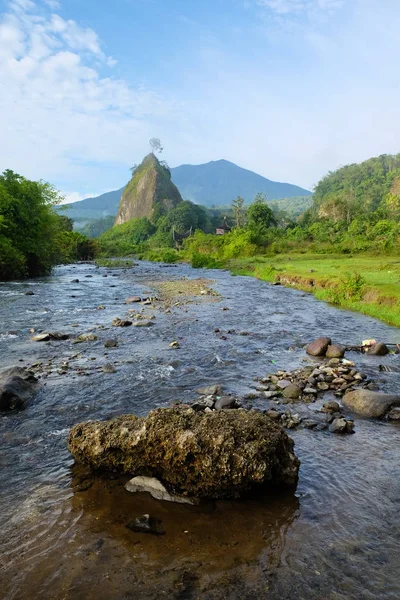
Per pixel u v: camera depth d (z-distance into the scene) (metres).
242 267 52.09
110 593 3.78
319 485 5.49
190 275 45.03
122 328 15.77
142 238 171.75
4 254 36.09
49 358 11.62
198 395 8.76
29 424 7.30
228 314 19.17
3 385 8.16
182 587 3.84
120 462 5.66
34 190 40.91
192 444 5.23
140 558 4.20
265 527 4.69
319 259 53.16
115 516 4.88
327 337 13.55
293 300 24.30
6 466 5.93
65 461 6.09
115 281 37.22
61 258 59.41
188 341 13.76
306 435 6.89
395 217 90.12
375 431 7.06
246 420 5.73
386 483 5.51
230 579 3.93
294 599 3.70
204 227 169.75
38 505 5.05
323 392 9.03
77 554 4.26
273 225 122.25
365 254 55.84
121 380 9.66
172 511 4.98
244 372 10.48
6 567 4.09
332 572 4.02
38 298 24.56
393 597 3.73
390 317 17.50
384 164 197.75
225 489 5.18
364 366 11.02
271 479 5.44
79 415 7.69
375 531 4.59
